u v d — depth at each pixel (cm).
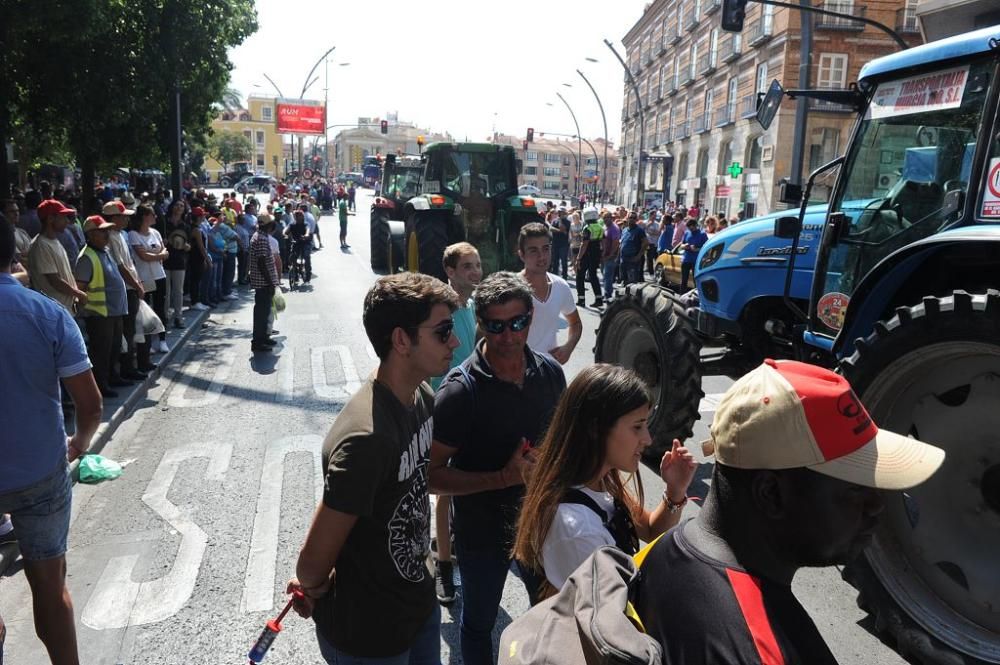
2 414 262
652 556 134
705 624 115
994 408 301
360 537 202
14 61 1177
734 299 536
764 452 120
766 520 124
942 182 368
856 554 128
